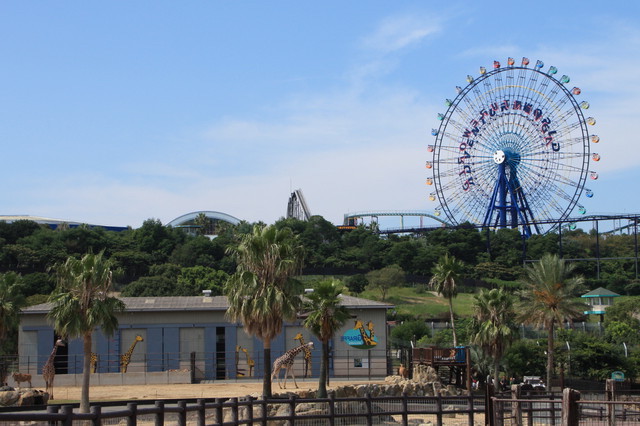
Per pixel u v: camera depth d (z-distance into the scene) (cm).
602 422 3522
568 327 12044
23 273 19138
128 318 8588
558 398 3962
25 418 1741
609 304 14450
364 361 8700
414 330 12500
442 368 8850
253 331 5819
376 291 19738
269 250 5819
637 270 19600
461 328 12119
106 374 8038
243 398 3180
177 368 8562
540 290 8144
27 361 8438
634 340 11325
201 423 2497
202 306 8681
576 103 18350
